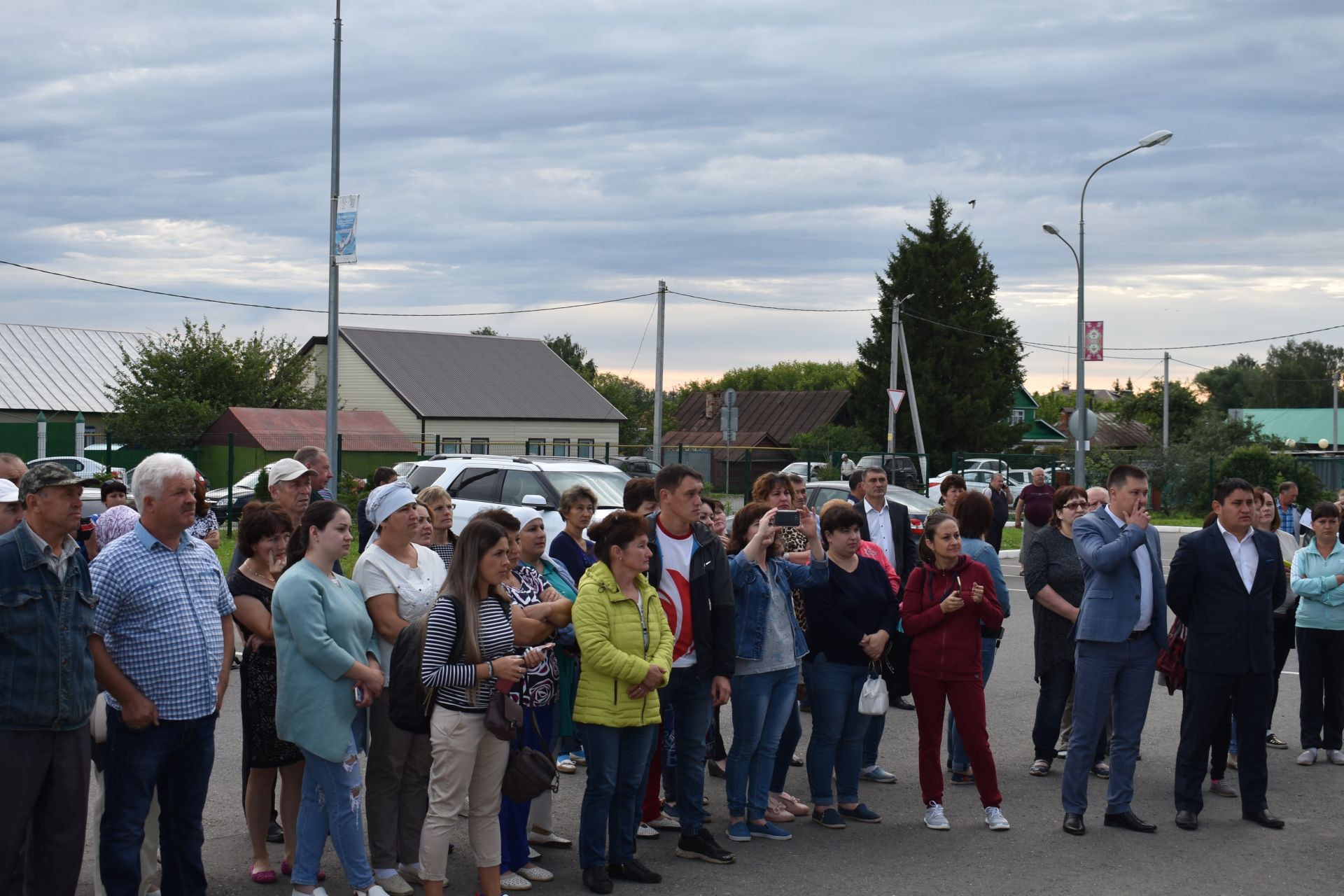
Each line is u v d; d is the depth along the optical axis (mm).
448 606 5199
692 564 6207
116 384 52719
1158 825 6965
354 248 18766
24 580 4539
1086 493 8203
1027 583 8086
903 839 6664
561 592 6672
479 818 5359
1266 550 7000
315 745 5207
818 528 7688
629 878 5895
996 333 57375
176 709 5023
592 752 5719
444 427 48438
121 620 4977
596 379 89562
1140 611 6762
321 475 9719
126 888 4992
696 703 6191
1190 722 6984
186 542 5246
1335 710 8438
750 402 71625
